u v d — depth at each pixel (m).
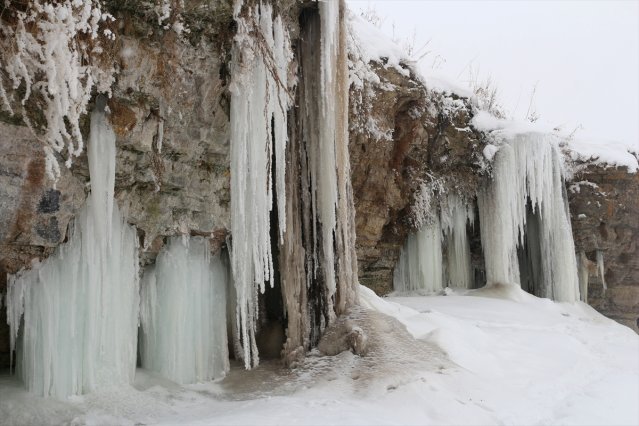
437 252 12.81
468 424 5.56
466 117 12.99
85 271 5.92
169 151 6.51
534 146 12.80
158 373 6.82
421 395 6.04
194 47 6.27
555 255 13.49
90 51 5.41
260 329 8.32
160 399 6.19
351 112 10.25
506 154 12.68
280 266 7.79
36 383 5.68
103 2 5.46
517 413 6.02
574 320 11.87
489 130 13.13
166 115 6.30
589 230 14.74
